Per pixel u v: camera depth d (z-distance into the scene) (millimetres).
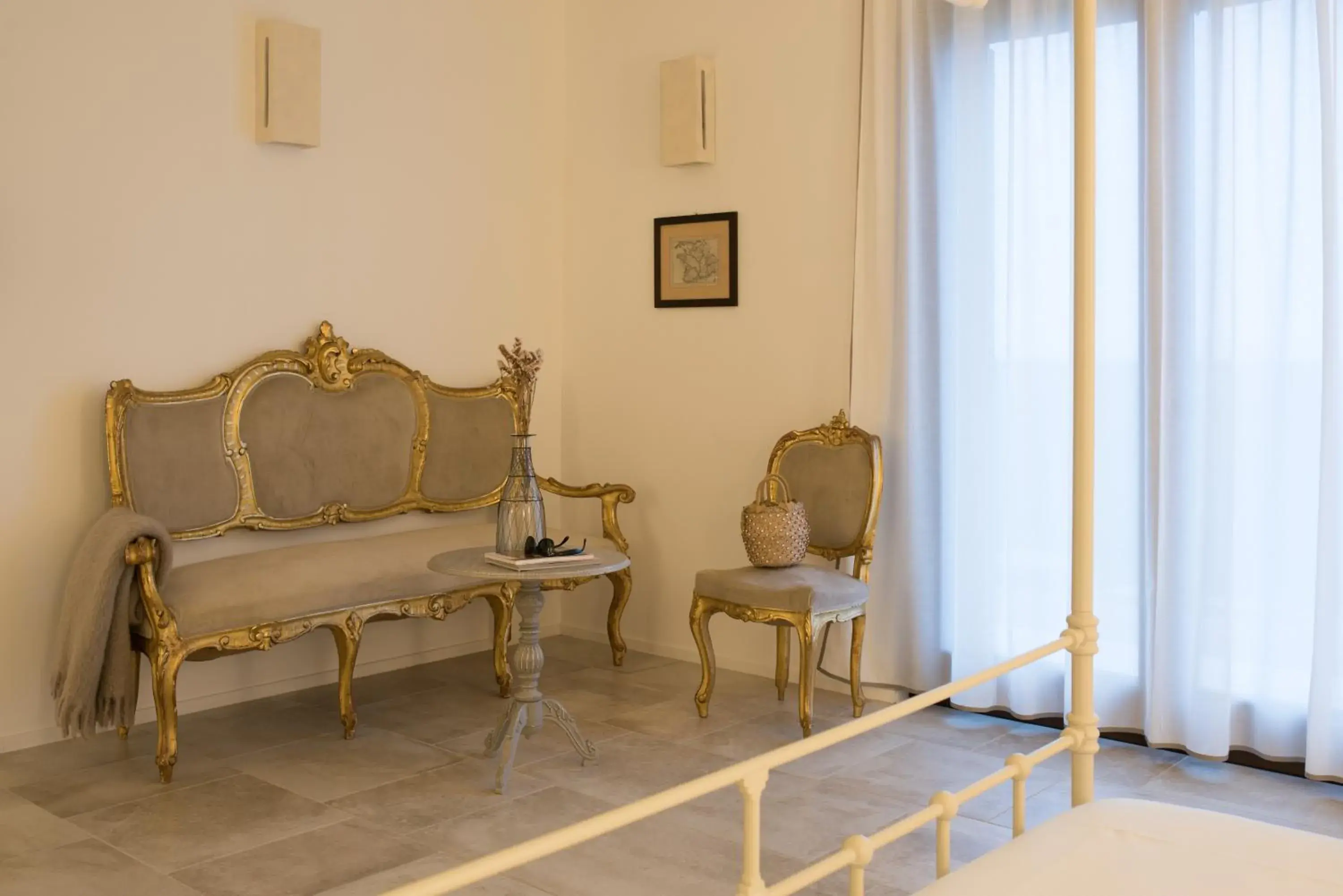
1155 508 3789
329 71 4621
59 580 3973
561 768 3715
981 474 4160
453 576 4277
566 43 5441
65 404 3963
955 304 4242
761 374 4840
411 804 3412
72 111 3939
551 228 5461
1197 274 3703
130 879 2908
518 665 3578
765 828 3217
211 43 4277
